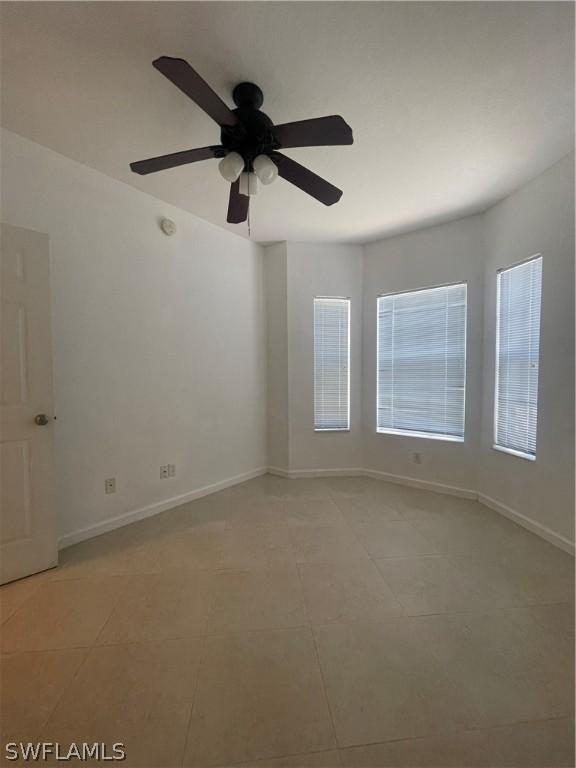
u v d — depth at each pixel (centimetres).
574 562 216
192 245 316
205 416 333
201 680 135
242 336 369
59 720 120
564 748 110
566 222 225
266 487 355
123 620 167
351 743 112
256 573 205
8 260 193
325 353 390
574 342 222
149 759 108
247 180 175
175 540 245
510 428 284
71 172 232
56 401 229
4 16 133
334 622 166
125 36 142
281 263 380
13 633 158
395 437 369
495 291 293
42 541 207
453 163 231
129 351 270
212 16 133
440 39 143
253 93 164
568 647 150
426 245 339
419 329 351
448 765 106
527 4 129
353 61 153
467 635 157
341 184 256
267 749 111
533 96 173
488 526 266
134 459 275
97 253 248
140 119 192
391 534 254
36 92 172
